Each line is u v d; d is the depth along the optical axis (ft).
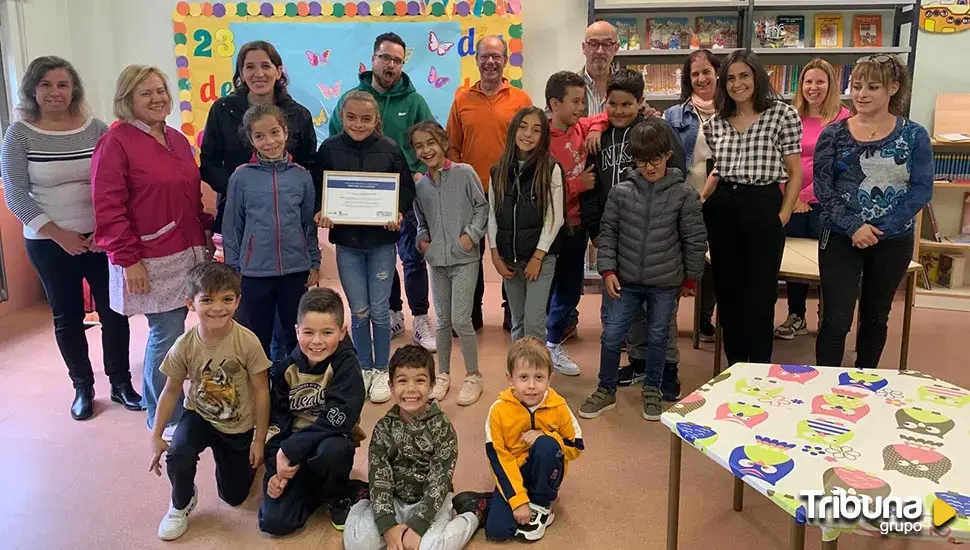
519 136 9.10
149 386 8.76
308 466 6.79
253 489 7.65
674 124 10.59
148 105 8.11
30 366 11.23
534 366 6.68
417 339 12.46
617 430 8.93
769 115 8.79
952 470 4.63
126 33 16.21
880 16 15.19
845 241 8.79
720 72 9.01
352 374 6.90
